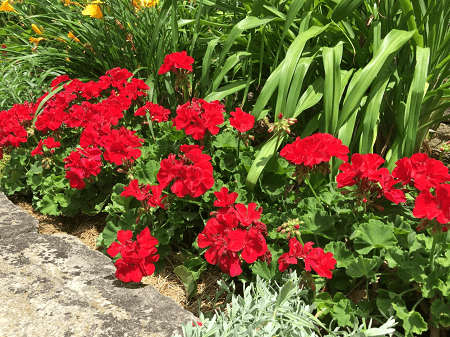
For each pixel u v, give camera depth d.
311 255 0.64
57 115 1.03
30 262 0.75
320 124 0.95
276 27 1.08
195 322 0.58
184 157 0.75
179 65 0.98
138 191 0.76
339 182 0.67
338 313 0.65
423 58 0.86
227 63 1.02
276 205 0.85
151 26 1.30
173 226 0.84
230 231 0.65
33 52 1.39
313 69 1.03
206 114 0.84
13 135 1.09
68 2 1.41
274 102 1.08
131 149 0.85
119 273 0.69
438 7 0.91
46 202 0.99
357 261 0.67
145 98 1.18
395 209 0.81
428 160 0.63
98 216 1.04
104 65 1.32
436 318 0.62
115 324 0.61
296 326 0.57
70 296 0.67
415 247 0.69
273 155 0.81
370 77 0.84
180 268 0.75
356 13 0.99
